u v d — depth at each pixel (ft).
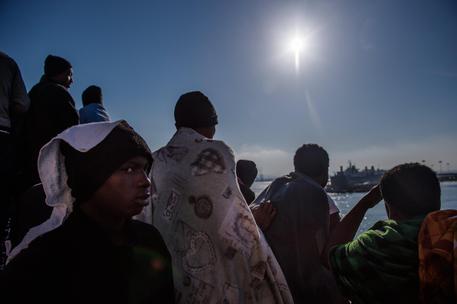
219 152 6.73
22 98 11.63
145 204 4.47
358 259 5.71
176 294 6.31
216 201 6.38
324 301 8.20
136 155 4.30
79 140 4.09
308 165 9.53
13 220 9.45
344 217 7.66
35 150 11.88
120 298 4.12
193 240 6.34
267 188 10.23
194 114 7.27
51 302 3.68
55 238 3.97
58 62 13.52
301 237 8.54
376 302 5.47
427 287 4.85
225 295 6.11
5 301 3.49
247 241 6.39
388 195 5.91
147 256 4.67
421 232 5.14
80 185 4.17
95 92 17.25
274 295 6.59
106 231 4.32
